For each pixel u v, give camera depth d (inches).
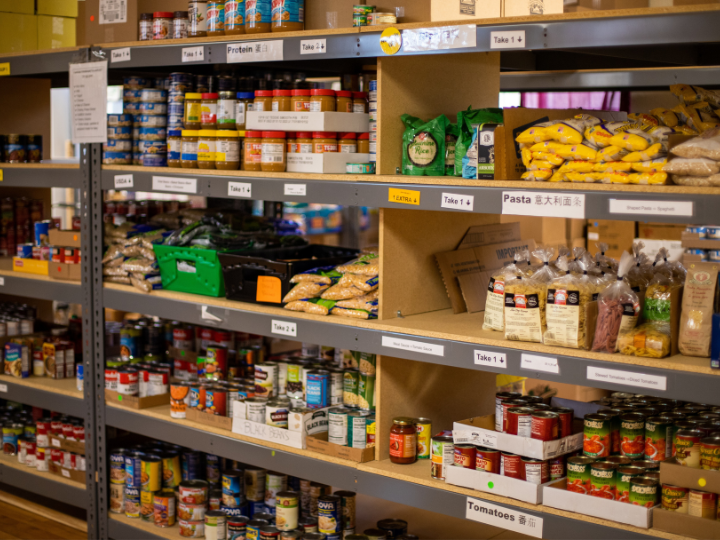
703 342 80.0
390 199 97.7
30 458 153.5
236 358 141.1
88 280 137.1
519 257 94.4
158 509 130.3
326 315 107.7
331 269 115.0
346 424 107.3
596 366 82.8
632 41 78.6
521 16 85.3
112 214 148.6
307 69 131.9
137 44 123.5
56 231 144.3
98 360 137.6
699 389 76.4
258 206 170.2
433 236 111.7
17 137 153.1
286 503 116.4
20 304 184.2
